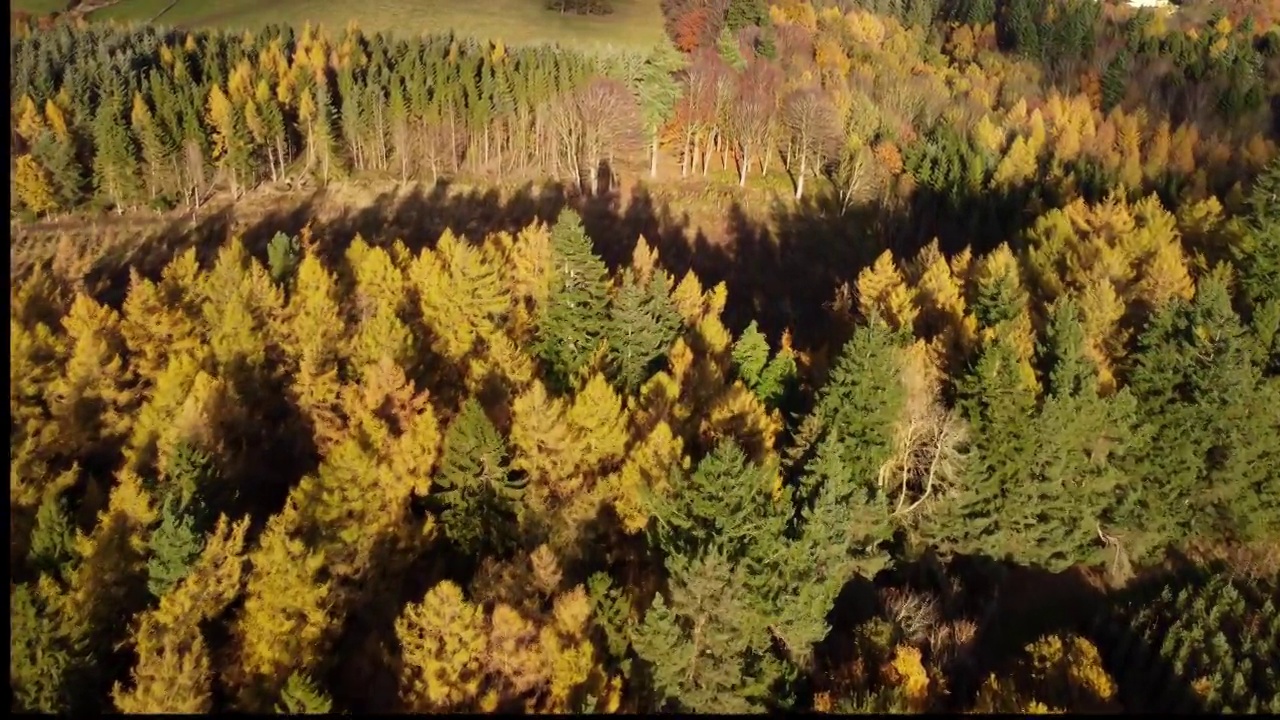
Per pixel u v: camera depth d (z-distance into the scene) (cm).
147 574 3906
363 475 4269
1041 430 4778
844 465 4428
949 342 5594
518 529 4456
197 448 4341
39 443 4731
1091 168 9881
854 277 9075
